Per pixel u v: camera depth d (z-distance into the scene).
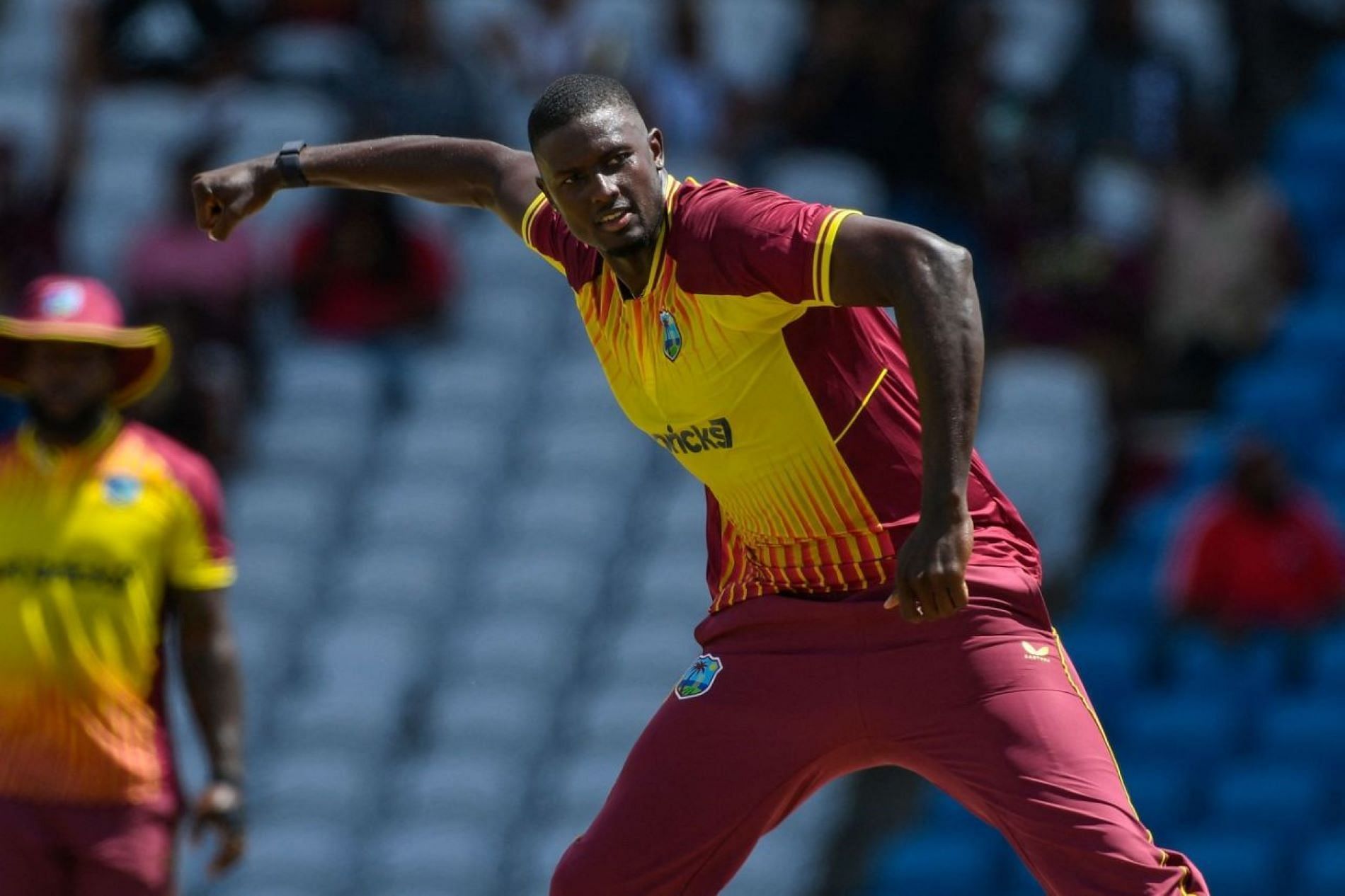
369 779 38.44
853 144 44.00
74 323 21.64
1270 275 43.06
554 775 38.06
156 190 46.31
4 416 36.81
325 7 47.53
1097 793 14.37
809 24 46.34
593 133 14.26
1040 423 41.31
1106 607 39.28
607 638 39.84
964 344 13.28
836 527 15.13
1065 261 41.97
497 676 39.47
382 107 42.94
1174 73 44.72
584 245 15.70
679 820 15.45
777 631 15.46
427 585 40.91
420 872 36.97
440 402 43.25
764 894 36.78
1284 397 41.94
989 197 43.09
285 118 45.34
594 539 41.34
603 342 15.52
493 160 17.00
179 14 48.22
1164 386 42.56
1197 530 37.19
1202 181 43.28
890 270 13.41
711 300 14.39
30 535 21.27
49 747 21.05
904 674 14.94
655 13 49.03
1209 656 37.50
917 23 43.88
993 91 43.66
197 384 41.19
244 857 37.34
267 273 44.44
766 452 15.07
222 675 22.23
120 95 48.09
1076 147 44.16
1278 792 35.69
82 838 21.03
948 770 14.95
